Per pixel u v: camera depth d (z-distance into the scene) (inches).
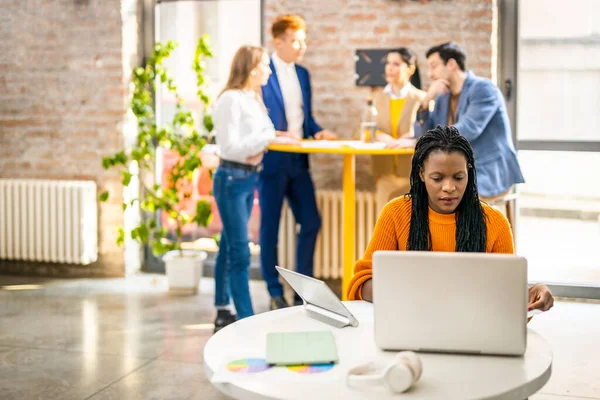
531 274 224.1
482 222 93.1
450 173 89.4
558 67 231.9
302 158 202.5
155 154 240.1
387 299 77.0
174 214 222.2
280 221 214.5
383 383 68.8
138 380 151.4
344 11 217.9
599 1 225.9
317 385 70.1
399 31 214.8
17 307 205.9
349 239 188.5
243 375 72.9
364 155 221.1
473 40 209.8
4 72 243.3
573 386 146.3
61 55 237.1
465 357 76.6
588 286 209.6
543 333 180.5
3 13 241.4
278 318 91.1
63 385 148.5
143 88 232.8
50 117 240.1
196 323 190.7
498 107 184.2
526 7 231.9
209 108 235.0
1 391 145.2
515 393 69.1
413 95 199.9
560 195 257.0
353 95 219.6
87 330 185.0
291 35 201.6
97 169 237.1
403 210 96.4
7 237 240.2
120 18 230.2
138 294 219.1
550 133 236.4
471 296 75.1
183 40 236.8
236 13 232.2
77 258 233.3
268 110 201.5
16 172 245.1
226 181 174.1
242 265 177.9
